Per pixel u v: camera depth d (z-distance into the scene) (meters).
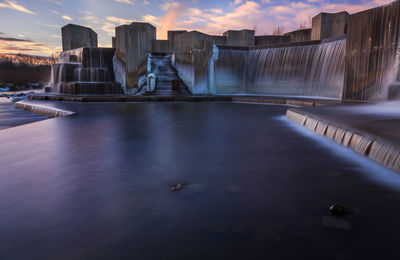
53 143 3.95
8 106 12.35
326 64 11.65
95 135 4.57
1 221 1.71
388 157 2.74
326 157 3.23
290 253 1.39
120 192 2.19
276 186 2.32
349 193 2.17
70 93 13.16
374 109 6.20
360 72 8.61
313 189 2.26
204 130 5.08
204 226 1.66
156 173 2.65
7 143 3.94
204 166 2.89
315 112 5.70
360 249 1.42
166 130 5.07
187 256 1.36
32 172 2.67
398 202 2.00
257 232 1.59
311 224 1.68
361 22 8.43
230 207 1.92
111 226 1.65
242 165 2.93
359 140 3.38
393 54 7.49
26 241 1.49
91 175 2.59
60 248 1.42
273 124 5.81
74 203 1.97
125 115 7.29
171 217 1.77
